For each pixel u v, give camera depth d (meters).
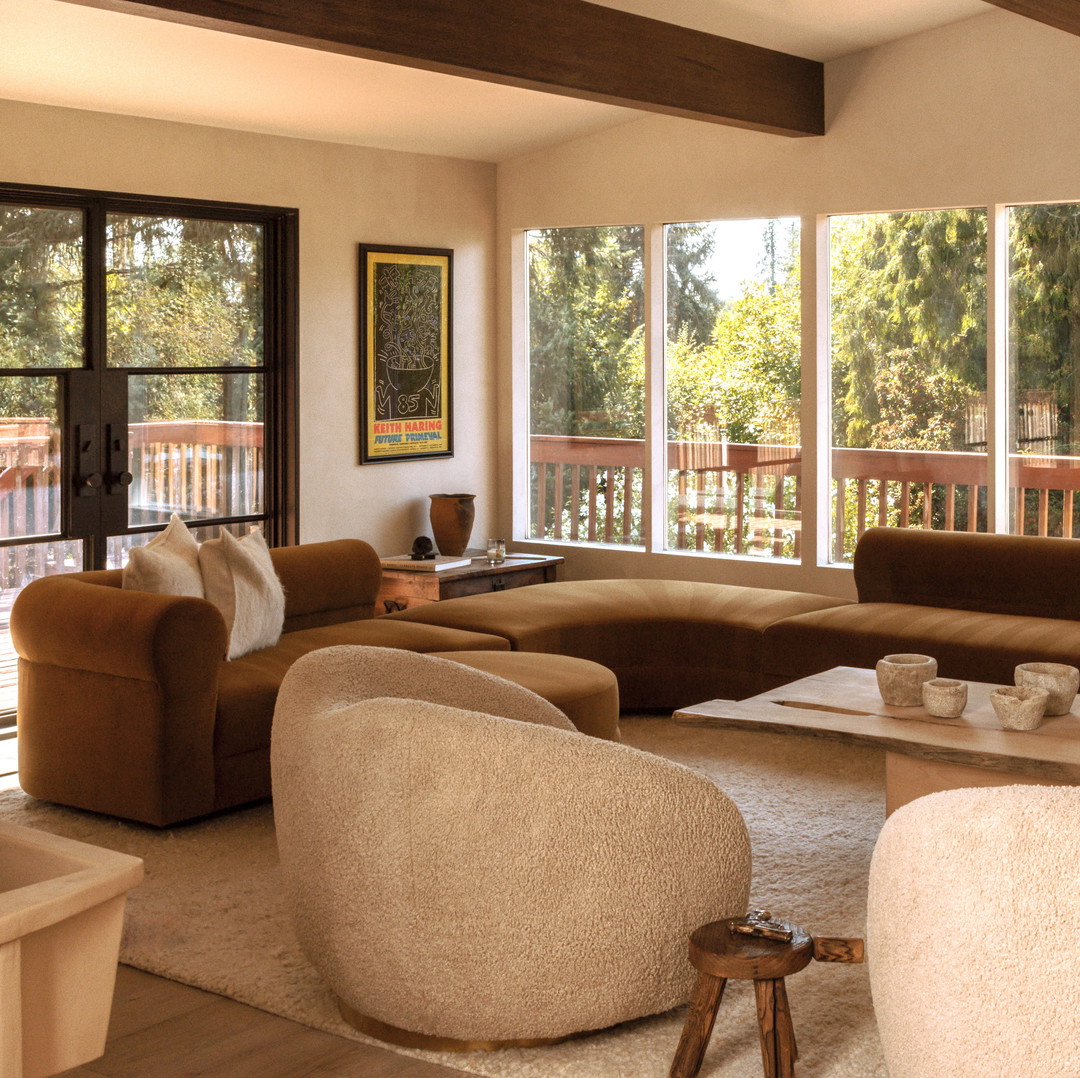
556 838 2.52
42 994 1.43
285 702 2.85
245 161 6.28
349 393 6.86
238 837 4.06
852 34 6.06
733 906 2.67
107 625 4.02
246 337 6.45
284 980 3.03
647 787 2.57
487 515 7.75
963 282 6.26
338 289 6.76
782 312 6.80
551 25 5.11
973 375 6.27
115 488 5.91
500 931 2.55
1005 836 1.86
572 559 7.56
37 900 1.39
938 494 6.41
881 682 3.75
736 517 7.05
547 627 5.26
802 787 4.49
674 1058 2.53
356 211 6.82
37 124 5.47
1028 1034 1.84
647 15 5.51
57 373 5.66
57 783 4.29
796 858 3.79
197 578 4.55
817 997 2.93
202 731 4.10
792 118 6.28
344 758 2.63
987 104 6.02
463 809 2.54
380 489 7.07
